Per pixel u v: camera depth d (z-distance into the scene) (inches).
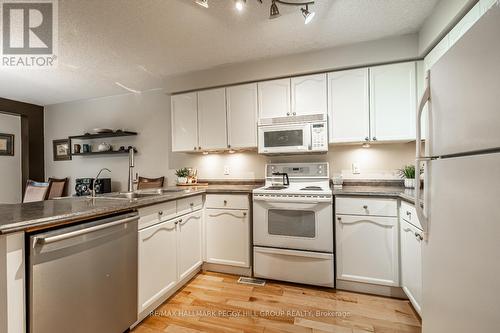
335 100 90.7
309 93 93.7
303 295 79.0
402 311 69.2
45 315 43.3
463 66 33.1
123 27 73.4
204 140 109.4
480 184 30.0
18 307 40.6
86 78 114.7
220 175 124.5
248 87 102.2
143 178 133.0
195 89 110.1
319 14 69.0
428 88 44.3
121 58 94.2
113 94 141.3
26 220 41.1
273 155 113.7
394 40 82.3
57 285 45.2
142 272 65.6
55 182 141.5
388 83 85.3
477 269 30.7
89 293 50.9
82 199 68.2
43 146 161.5
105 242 54.6
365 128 87.5
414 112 82.7
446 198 38.0
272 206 87.4
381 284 76.2
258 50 90.0
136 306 63.1
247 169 120.0
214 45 85.8
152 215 69.7
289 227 86.2
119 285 58.0
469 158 32.2
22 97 142.3
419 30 78.5
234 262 93.4
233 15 68.7
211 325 64.4
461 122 33.7
